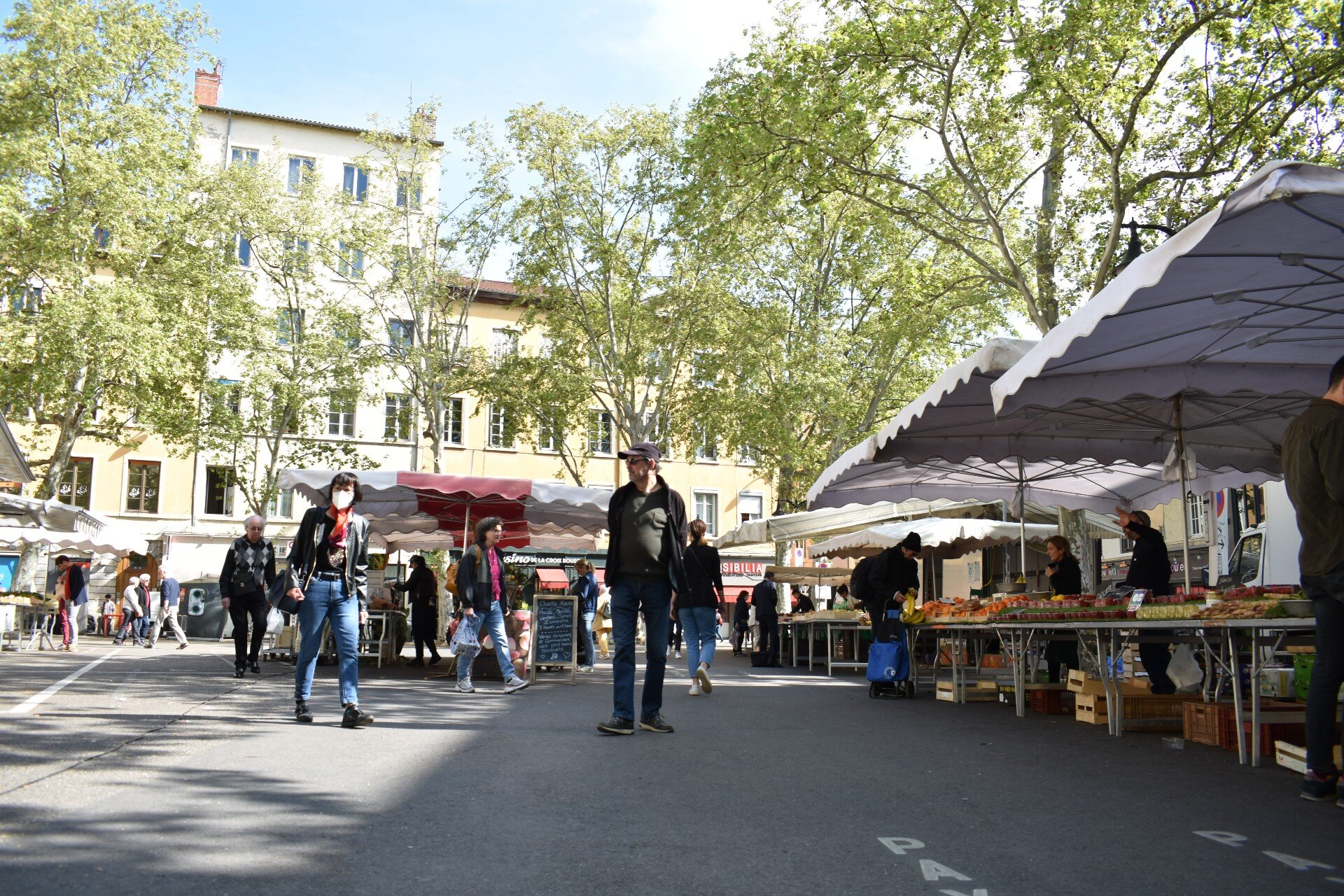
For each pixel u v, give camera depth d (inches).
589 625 730.8
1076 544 882.1
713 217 951.6
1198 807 231.3
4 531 970.1
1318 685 241.1
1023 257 1062.4
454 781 243.6
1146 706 383.2
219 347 1536.7
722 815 212.1
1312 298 312.5
